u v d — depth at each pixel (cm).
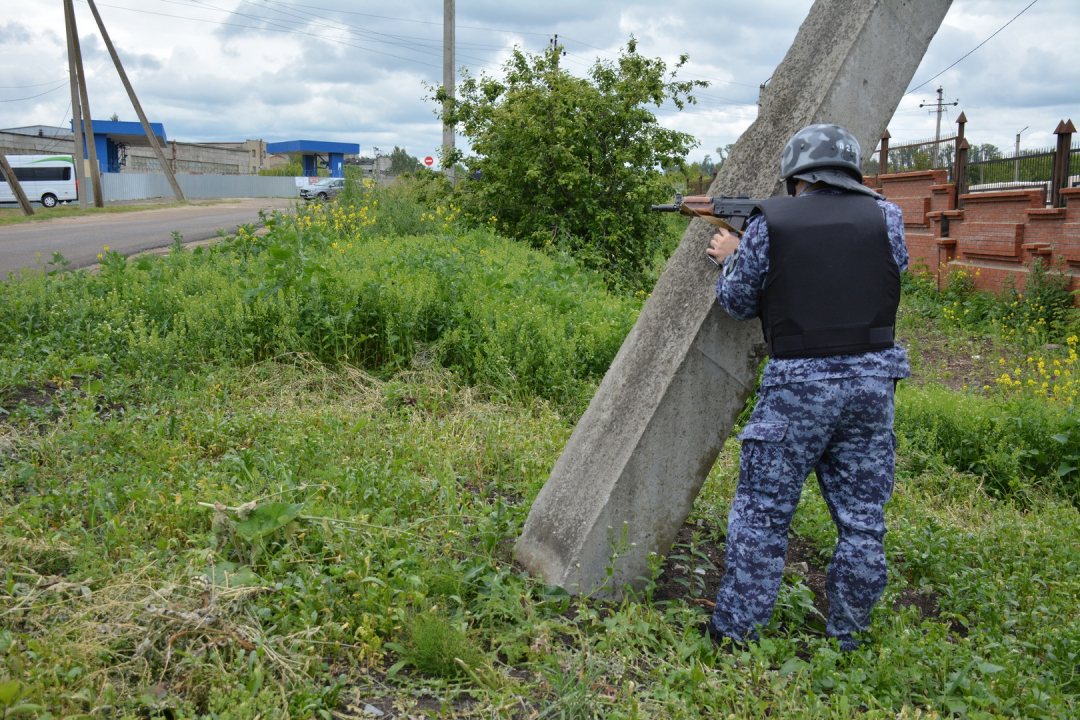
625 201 1527
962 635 332
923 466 577
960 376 929
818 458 277
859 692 257
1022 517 489
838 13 316
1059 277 1155
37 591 260
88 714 201
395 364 640
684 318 313
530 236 1494
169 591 251
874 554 279
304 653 245
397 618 266
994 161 1387
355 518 331
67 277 773
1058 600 342
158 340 598
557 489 332
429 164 1712
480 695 240
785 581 354
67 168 3616
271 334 645
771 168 316
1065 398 721
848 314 264
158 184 4375
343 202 1560
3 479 367
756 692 256
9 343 634
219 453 444
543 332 669
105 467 395
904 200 1644
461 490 406
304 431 467
